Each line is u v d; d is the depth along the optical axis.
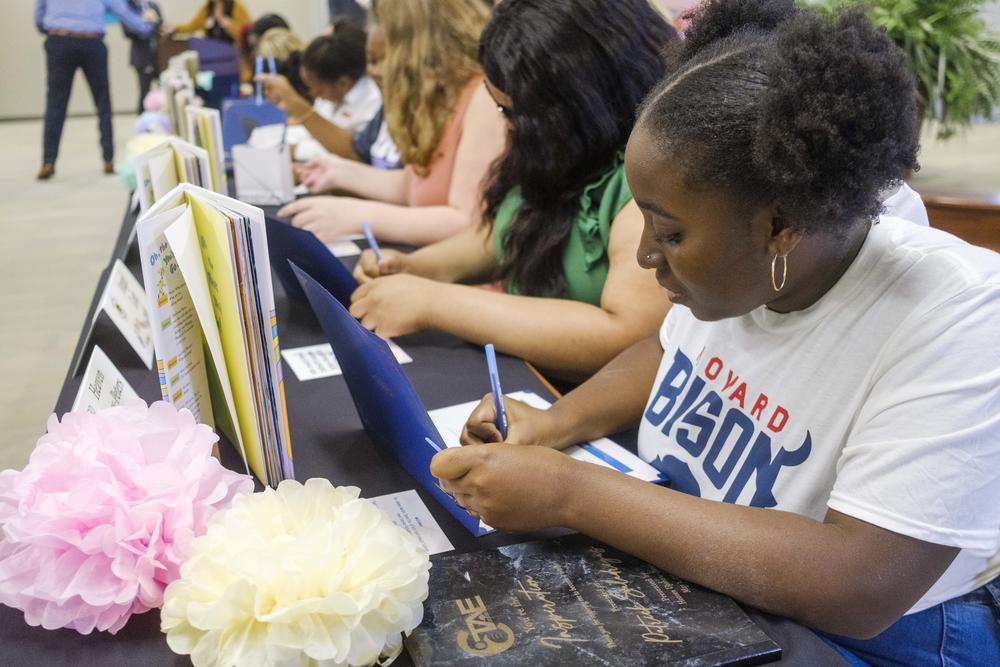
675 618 0.70
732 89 0.68
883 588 0.69
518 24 1.26
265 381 0.88
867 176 0.65
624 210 1.30
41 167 6.36
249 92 3.79
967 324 0.71
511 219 1.48
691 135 0.69
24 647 0.69
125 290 1.41
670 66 0.84
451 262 1.71
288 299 1.63
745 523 0.74
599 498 0.77
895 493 0.70
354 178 2.46
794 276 0.77
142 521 0.71
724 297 0.76
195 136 2.05
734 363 0.92
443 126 2.08
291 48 3.88
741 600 0.73
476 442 1.01
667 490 0.78
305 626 0.60
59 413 1.10
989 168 2.12
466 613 0.70
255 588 0.60
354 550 0.64
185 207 0.87
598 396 1.08
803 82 0.63
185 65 3.42
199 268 0.85
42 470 0.74
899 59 0.65
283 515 0.68
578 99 1.26
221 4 5.68
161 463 0.75
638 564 0.78
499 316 1.33
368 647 0.61
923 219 0.99
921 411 0.70
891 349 0.75
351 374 1.03
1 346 3.19
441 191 2.15
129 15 6.34
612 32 1.24
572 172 1.35
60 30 5.91
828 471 0.81
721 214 0.70
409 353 1.36
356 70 3.18
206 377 1.01
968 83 1.83
